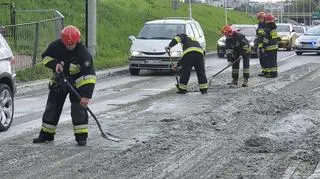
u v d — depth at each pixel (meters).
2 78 9.38
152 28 20.08
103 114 11.08
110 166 6.98
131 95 14.21
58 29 20.28
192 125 9.62
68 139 8.61
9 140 8.56
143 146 8.08
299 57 29.36
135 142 8.36
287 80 17.41
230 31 15.77
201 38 21.20
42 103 13.04
